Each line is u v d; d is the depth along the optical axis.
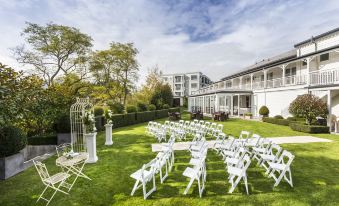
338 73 12.52
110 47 25.67
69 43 19.72
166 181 5.00
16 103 7.15
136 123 18.55
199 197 4.13
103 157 7.23
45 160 7.18
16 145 5.75
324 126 11.71
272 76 22.69
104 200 4.09
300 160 6.50
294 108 12.95
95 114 14.17
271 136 10.87
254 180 4.96
